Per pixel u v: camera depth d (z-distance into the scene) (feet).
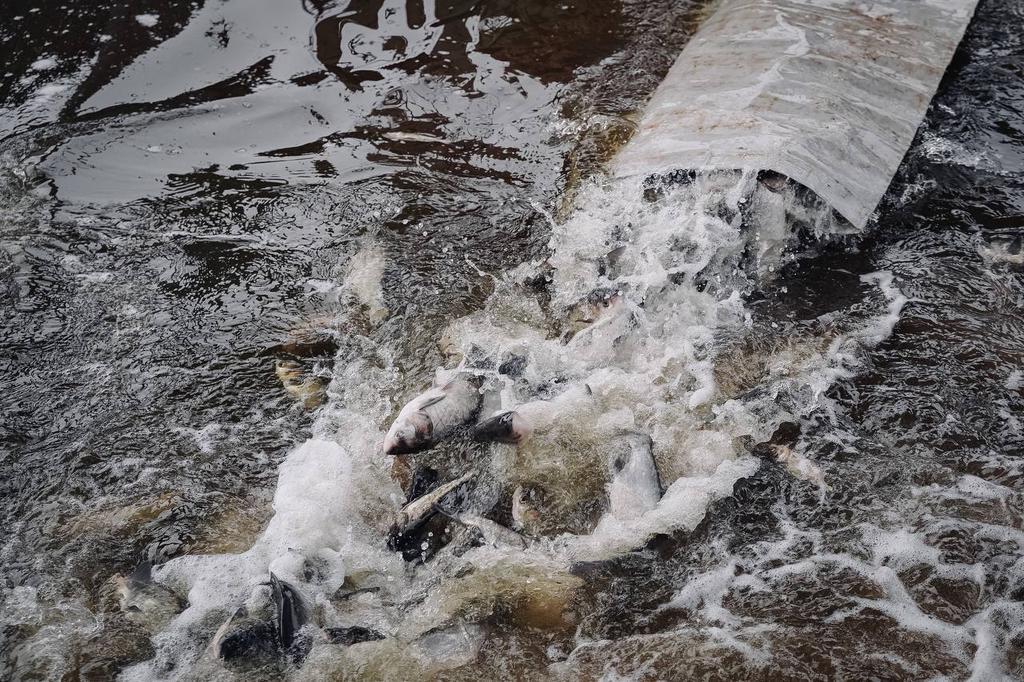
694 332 20.26
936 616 15.06
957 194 23.54
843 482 17.28
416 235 23.27
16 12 31.99
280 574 15.78
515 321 20.83
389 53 29.94
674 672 14.49
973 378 19.03
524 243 22.81
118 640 15.26
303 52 30.12
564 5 31.55
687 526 16.62
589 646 15.01
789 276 21.57
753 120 23.25
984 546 16.01
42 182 25.57
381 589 15.84
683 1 31.45
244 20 31.60
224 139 26.96
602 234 22.48
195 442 18.61
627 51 29.37
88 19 31.73
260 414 19.12
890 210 23.13
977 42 28.99
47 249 23.41
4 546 16.81
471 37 30.40
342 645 14.99
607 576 15.96
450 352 20.15
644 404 18.71
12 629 15.46
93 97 28.63
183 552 16.58
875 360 19.51
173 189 25.25
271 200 24.64
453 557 16.26
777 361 19.58
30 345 20.90
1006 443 17.80
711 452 17.85
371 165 25.64
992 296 20.90
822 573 15.79
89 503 17.54
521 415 17.93
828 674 14.34
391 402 19.26
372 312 21.34
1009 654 14.47
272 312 21.50
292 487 17.53
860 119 23.59
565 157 25.44
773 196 22.11
